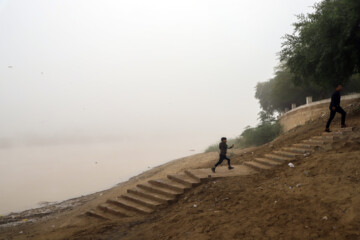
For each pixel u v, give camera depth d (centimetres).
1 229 1238
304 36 1438
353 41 1271
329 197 556
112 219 948
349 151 809
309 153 941
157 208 920
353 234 420
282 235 471
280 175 846
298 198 600
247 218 578
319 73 1464
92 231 771
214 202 784
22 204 1862
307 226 478
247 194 754
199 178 1017
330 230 448
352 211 477
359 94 1530
